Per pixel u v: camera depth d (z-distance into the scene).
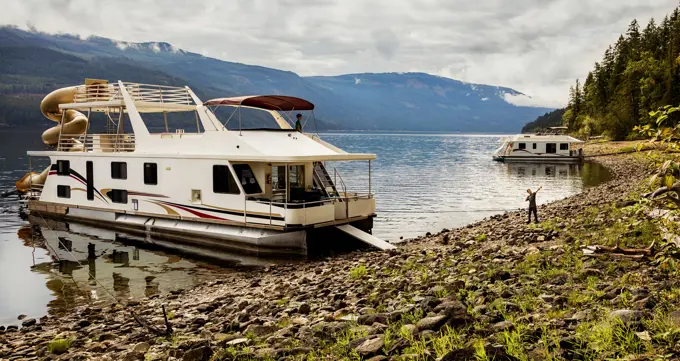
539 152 77.44
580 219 19.97
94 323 12.48
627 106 103.00
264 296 13.14
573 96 146.00
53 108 31.52
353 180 54.78
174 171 23.88
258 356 7.52
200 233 22.88
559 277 9.69
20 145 128.62
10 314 14.48
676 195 7.56
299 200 21.95
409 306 8.74
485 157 99.69
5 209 34.81
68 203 29.12
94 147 28.45
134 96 27.56
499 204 37.56
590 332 5.96
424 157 99.88
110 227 26.83
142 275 18.67
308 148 23.23
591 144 100.00
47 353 9.95
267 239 20.78
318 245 21.17
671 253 8.60
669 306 6.61
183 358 7.82
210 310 12.55
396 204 37.62
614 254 11.29
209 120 23.11
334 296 11.39
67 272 19.23
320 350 7.44
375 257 17.86
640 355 5.21
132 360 8.41
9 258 21.55
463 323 7.13
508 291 8.98
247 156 21.09
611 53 129.50
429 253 16.73
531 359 5.59
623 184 36.56
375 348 6.76
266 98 22.95
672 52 100.38
